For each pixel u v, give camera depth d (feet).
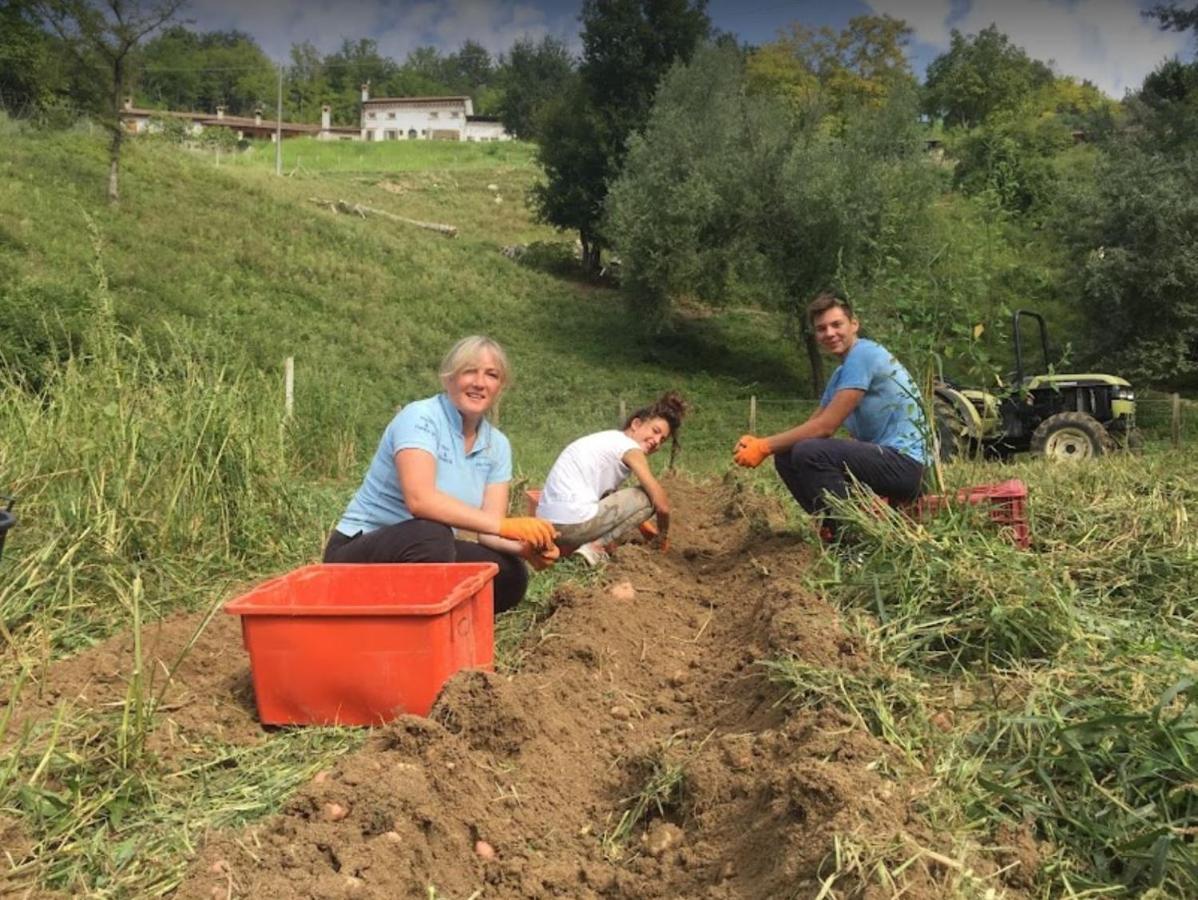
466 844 9.86
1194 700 10.23
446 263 100.99
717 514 28.12
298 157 182.60
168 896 9.02
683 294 93.81
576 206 109.29
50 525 18.65
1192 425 66.23
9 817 10.04
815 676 12.04
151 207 87.10
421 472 14.67
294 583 13.84
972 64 158.51
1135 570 16.39
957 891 7.82
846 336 20.08
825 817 8.71
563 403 76.69
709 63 91.76
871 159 78.84
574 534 20.24
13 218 73.15
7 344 31.94
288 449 31.71
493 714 11.62
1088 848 9.11
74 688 13.41
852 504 17.79
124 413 21.29
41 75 92.27
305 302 81.30
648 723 13.28
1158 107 89.20
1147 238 71.82
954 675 13.44
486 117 326.85
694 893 9.11
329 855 9.12
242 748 12.16
